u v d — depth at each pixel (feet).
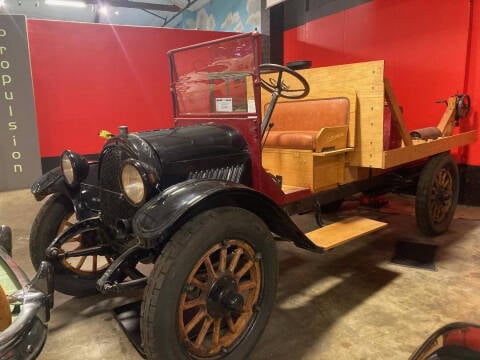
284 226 6.52
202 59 7.82
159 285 4.94
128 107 21.50
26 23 18.83
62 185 7.82
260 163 7.07
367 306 7.66
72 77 20.03
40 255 7.85
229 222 5.47
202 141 6.73
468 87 14.38
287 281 8.84
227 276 5.66
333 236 7.83
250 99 7.09
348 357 6.15
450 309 7.45
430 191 10.67
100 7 33.65
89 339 6.83
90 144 20.97
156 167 6.05
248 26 28.94
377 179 10.50
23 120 19.52
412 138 11.05
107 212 7.02
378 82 8.41
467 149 14.47
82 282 8.21
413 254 10.12
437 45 14.97
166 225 4.98
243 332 5.98
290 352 6.31
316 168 8.34
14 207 16.24
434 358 4.09
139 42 21.18
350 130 8.95
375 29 17.10
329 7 19.20
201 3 35.06
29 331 4.50
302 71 9.80
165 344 4.99
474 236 11.35
